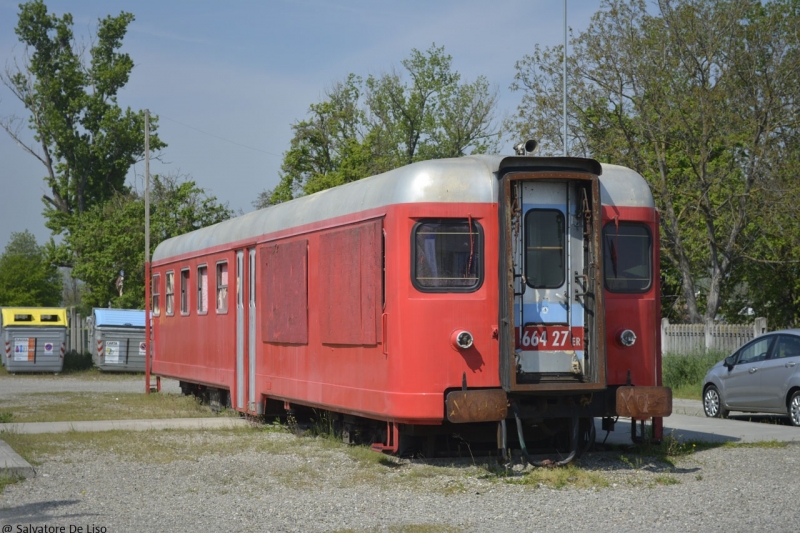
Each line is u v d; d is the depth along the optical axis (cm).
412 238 1082
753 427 1495
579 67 3212
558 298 1073
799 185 3066
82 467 1137
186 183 4591
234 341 1725
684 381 2491
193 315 2023
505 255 1051
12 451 1242
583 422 1165
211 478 1053
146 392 2425
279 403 1594
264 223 1569
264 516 848
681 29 3125
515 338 1052
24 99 5812
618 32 3180
